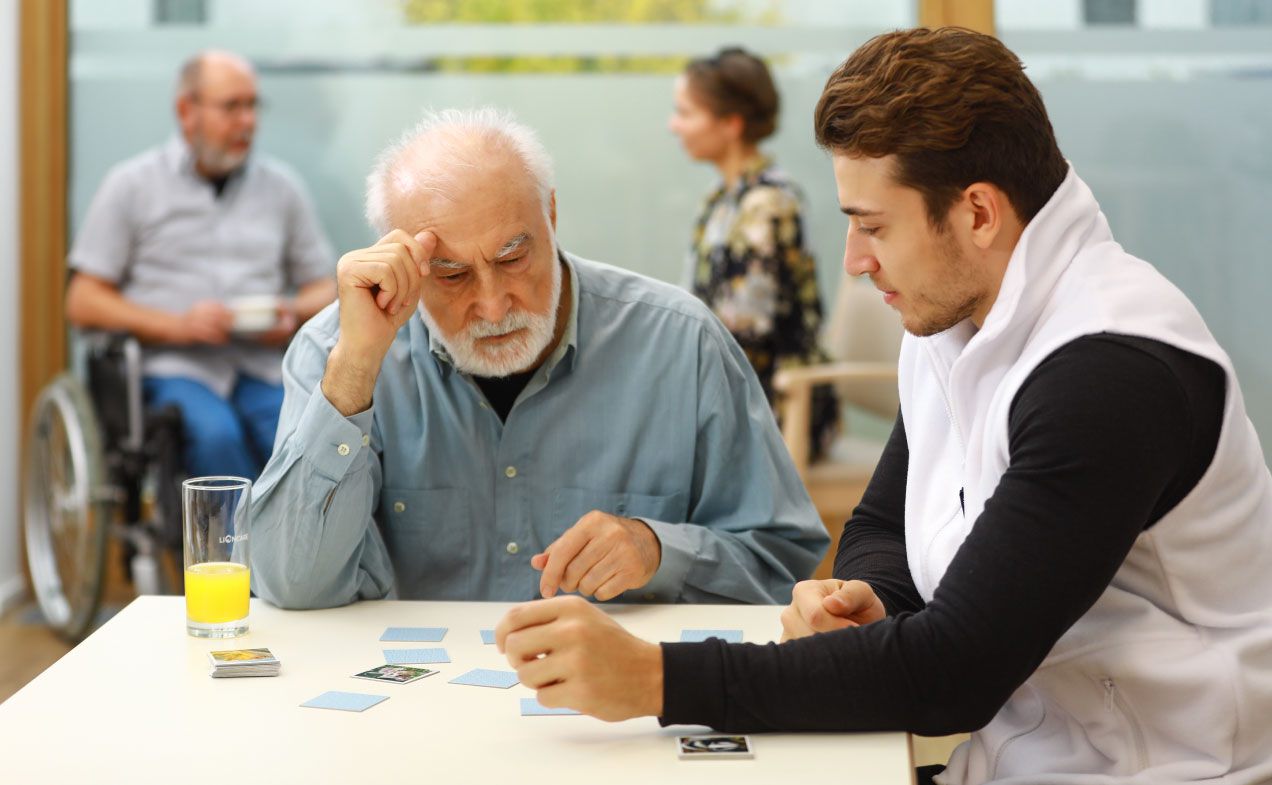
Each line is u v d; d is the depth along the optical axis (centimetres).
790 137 403
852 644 114
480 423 171
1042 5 392
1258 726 118
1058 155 123
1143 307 115
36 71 401
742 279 345
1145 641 118
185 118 382
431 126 162
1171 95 392
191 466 355
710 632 143
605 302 177
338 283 154
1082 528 109
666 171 405
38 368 405
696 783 106
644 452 175
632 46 401
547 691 113
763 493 174
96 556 329
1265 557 121
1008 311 119
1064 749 125
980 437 124
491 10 402
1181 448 111
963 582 112
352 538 153
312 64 405
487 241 155
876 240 122
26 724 117
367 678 129
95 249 379
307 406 154
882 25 398
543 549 173
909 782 106
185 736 115
